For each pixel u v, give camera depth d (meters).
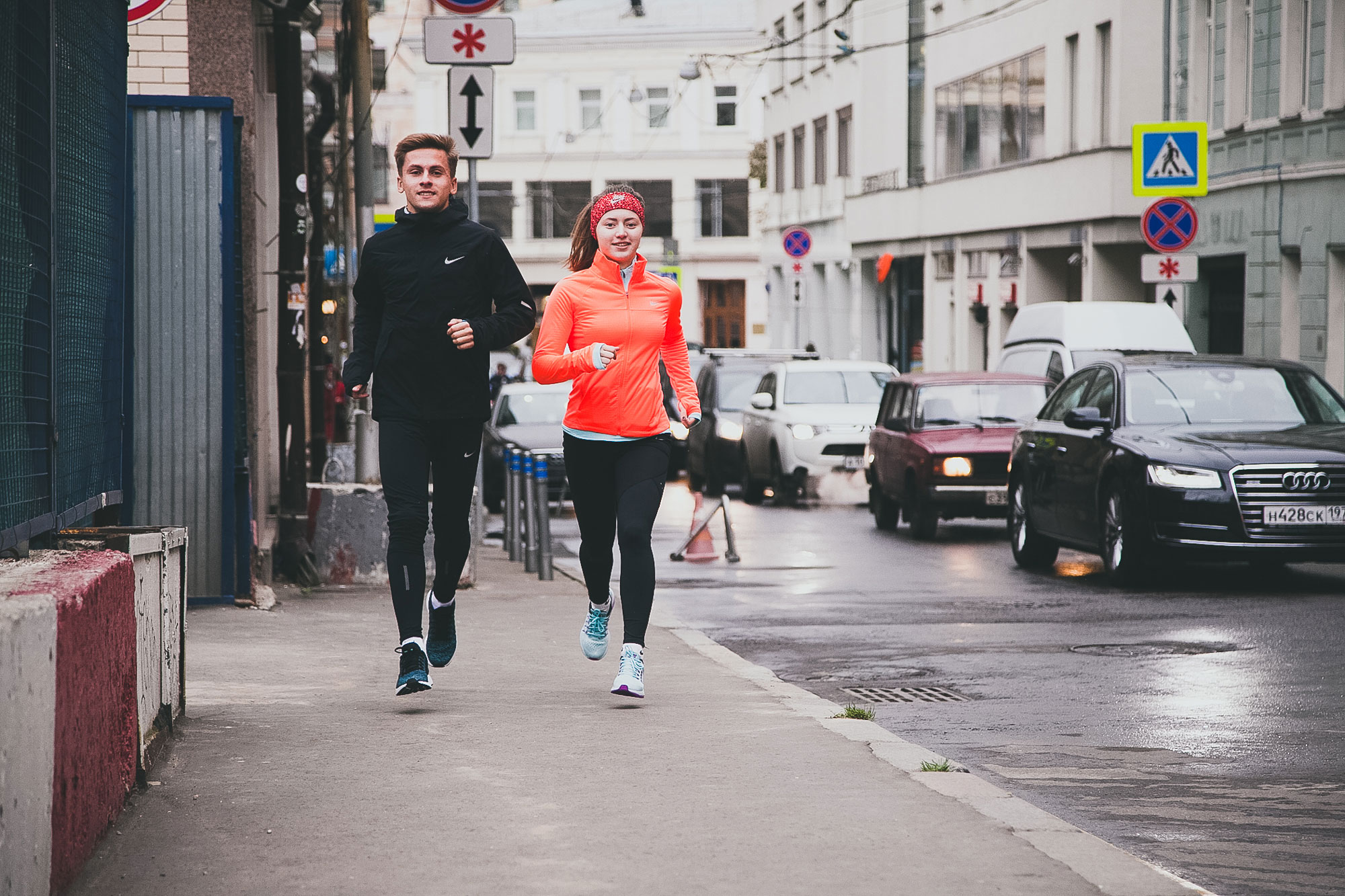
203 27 12.65
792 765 6.05
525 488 16.02
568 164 70.19
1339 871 5.03
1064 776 6.50
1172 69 29.12
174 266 10.65
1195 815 5.81
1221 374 14.41
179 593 6.65
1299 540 12.73
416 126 68.75
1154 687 8.70
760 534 19.64
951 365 41.69
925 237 42.56
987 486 18.47
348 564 12.83
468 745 6.38
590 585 7.66
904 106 44.19
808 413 24.31
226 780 5.73
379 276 6.91
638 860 4.73
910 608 12.55
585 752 6.27
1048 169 34.28
